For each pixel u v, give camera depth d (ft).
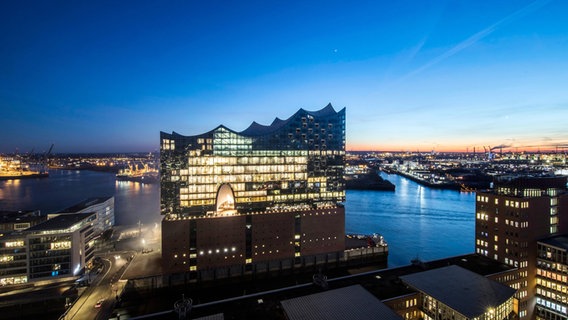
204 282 351.25
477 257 311.06
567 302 259.39
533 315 283.59
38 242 327.47
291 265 386.73
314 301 210.79
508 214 289.94
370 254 426.92
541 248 280.72
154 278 334.24
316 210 396.37
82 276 339.98
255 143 384.68
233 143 376.27
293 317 191.52
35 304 287.69
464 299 212.64
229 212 366.22
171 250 342.03
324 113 457.68
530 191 292.20
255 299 232.73
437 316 217.15
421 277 246.06
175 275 344.08
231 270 361.71
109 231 524.11
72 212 454.81
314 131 411.95
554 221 297.74
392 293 234.58
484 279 242.17
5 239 320.29
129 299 323.37
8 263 320.09
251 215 368.89
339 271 398.21
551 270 271.69
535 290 285.23
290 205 398.42
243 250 365.81
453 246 492.95
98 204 513.45
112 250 436.35
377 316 192.44
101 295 307.99
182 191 359.05
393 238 531.91
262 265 374.43
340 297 215.72
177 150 358.84
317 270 395.55
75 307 285.84
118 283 327.06
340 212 407.23
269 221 375.86
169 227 341.62
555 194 306.96
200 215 361.71
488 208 311.47
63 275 333.01
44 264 327.88
